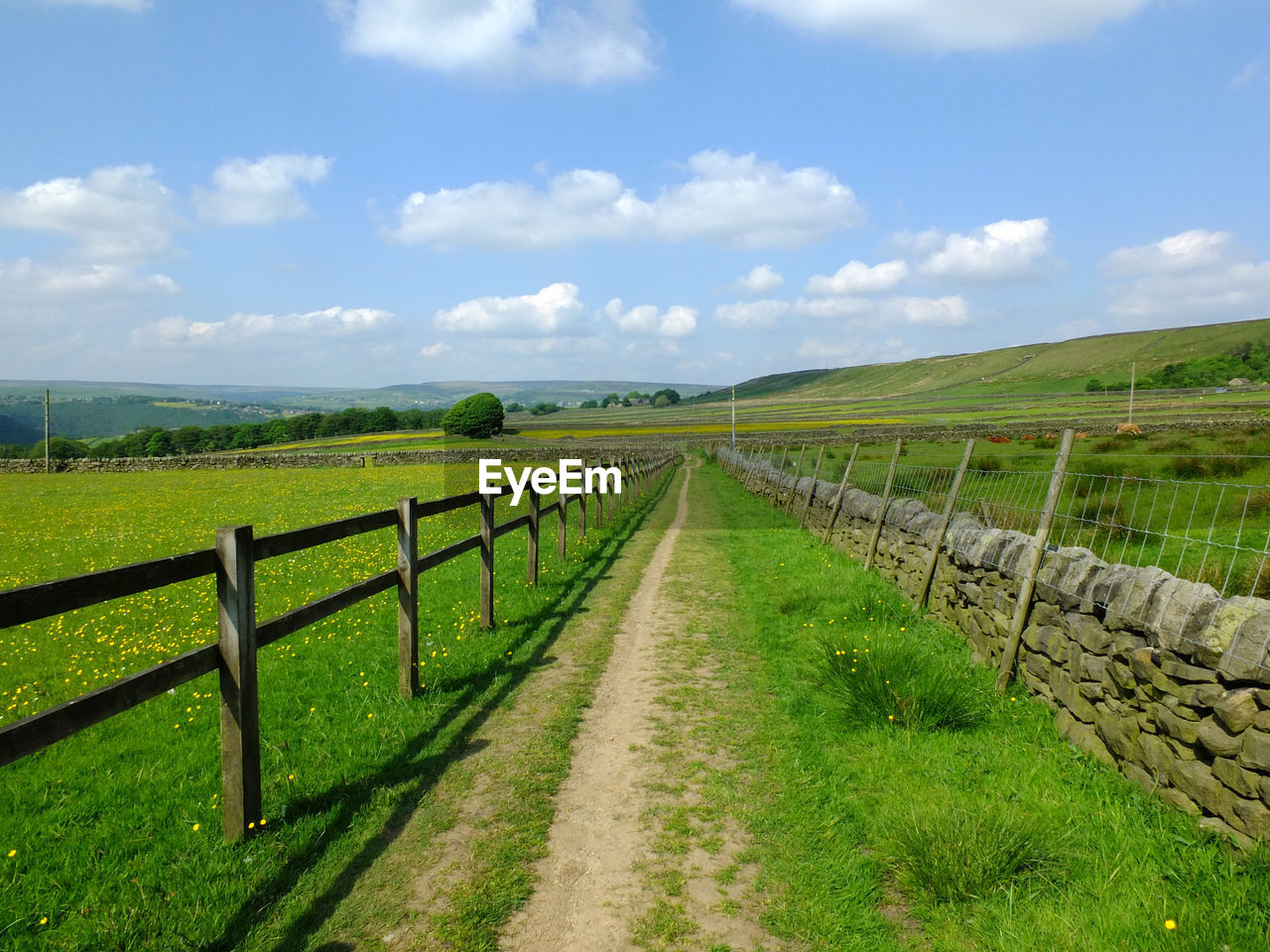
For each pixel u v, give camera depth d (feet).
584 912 10.27
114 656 24.49
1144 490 41.04
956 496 25.57
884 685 17.17
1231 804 10.79
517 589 31.35
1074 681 15.64
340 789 13.79
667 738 16.37
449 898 10.52
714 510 67.92
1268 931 9.11
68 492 95.25
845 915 10.21
